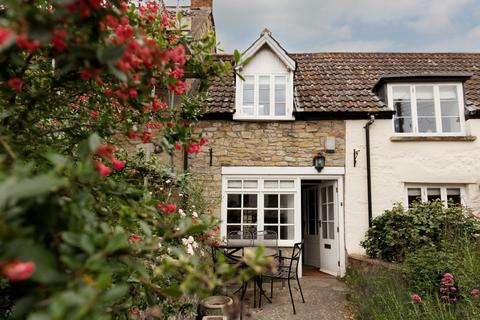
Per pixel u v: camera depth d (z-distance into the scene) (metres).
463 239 5.25
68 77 1.74
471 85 8.75
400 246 6.14
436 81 7.91
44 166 1.34
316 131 7.84
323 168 7.70
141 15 2.11
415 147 7.73
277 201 7.85
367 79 9.08
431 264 4.71
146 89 1.74
